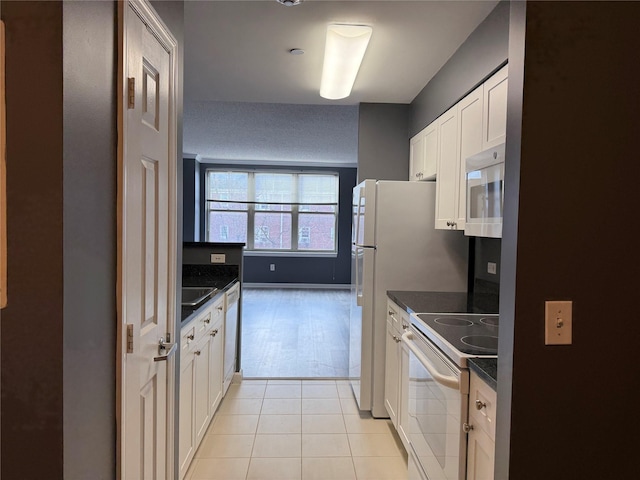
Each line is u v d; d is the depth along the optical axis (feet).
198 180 29.27
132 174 3.97
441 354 5.72
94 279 3.28
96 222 3.29
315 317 21.45
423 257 10.25
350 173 30.53
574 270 3.60
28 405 2.82
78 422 3.06
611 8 3.56
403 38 8.08
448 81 9.13
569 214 3.59
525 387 3.60
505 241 3.80
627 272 3.63
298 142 22.36
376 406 10.15
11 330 2.79
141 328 4.37
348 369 13.64
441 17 7.24
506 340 3.72
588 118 3.57
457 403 5.07
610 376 3.64
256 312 22.50
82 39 3.03
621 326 3.63
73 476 3.00
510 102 3.75
